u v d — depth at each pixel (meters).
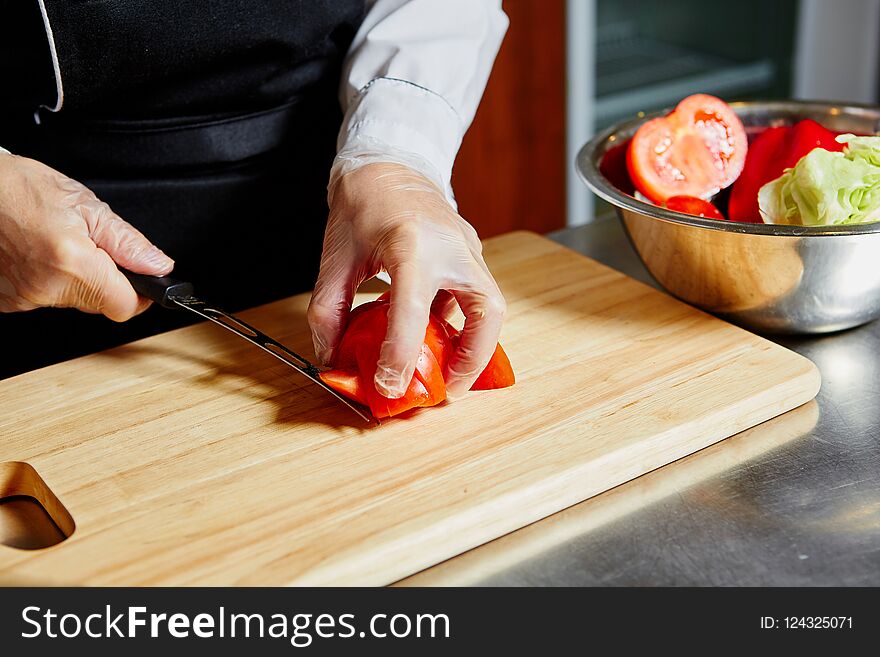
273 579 0.63
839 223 0.85
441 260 0.78
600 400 0.79
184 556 0.65
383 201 0.82
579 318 0.90
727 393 0.79
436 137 0.94
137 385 0.84
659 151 0.96
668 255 0.89
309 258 1.12
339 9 1.00
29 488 0.76
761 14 2.19
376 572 0.65
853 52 2.27
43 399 0.82
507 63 2.01
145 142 0.99
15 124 0.98
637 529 0.69
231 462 0.74
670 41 2.15
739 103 1.03
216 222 1.04
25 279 0.86
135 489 0.71
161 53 0.92
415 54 0.96
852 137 0.91
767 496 0.72
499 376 0.80
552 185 2.20
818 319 0.87
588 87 2.10
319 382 0.77
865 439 0.77
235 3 0.92
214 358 0.88
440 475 0.71
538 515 0.70
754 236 0.80
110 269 0.85
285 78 1.00
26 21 0.89
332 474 0.72
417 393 0.75
